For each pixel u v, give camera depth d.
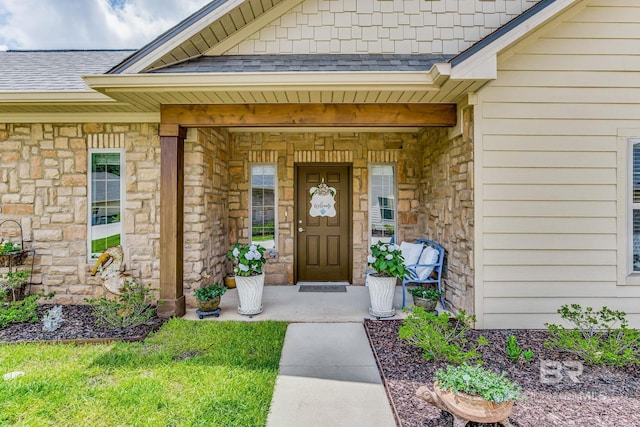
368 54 4.32
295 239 5.82
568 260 3.74
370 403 2.42
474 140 3.72
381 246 4.21
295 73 3.35
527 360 2.88
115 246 4.30
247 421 2.19
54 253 4.51
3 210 4.49
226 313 4.25
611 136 3.71
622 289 3.75
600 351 2.89
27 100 3.88
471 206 3.79
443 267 4.67
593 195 3.73
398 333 3.40
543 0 3.27
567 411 2.27
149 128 4.46
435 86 3.48
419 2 4.35
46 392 2.46
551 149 3.72
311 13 4.34
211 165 4.90
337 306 4.54
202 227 4.54
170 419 2.19
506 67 3.70
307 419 2.25
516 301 3.75
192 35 3.76
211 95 3.66
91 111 4.30
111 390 2.49
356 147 5.76
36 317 3.86
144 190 4.46
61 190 4.50
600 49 3.70
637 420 2.18
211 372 2.76
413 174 5.78
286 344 3.38
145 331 3.60
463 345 3.22
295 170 5.81
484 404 1.95
